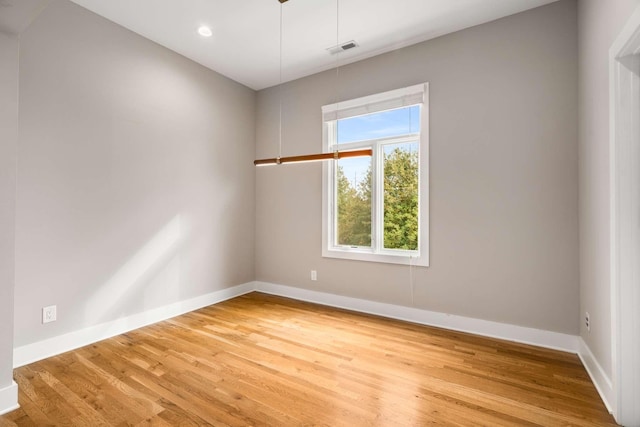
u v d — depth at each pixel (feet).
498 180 10.30
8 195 6.63
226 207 14.65
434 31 11.03
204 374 7.97
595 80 7.52
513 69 10.04
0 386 6.46
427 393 7.14
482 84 10.53
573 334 9.25
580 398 6.95
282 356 8.96
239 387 7.38
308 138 14.52
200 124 13.46
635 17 5.22
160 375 7.92
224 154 14.53
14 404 6.61
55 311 9.16
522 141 9.92
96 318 10.07
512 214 10.10
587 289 8.39
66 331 9.38
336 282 13.73
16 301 8.45
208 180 13.82
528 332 9.84
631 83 6.09
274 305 13.83
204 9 9.89
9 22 6.30
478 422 6.15
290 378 7.78
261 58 12.97
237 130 15.17
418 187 11.96
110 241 10.46
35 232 8.77
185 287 12.88
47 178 9.00
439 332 10.75
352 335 10.50
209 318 12.16
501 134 10.23
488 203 10.46
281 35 11.33
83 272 9.78
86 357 8.91
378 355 9.02
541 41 9.63
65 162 9.36
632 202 6.11
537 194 9.73
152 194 11.70
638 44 5.69
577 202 9.18
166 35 11.34
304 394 7.11
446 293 11.19
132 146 11.07
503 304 10.24
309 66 13.66
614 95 6.28
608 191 6.74
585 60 8.35
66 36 9.36
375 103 12.55
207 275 13.80
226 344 9.79
